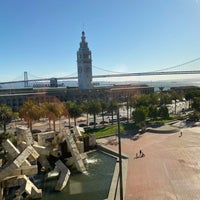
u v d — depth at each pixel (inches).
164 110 4060.0
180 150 2340.1
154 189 1519.4
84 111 3912.4
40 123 4441.4
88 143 2566.4
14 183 1552.7
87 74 7588.6
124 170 1861.5
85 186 1701.5
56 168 1957.4
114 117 4778.5
